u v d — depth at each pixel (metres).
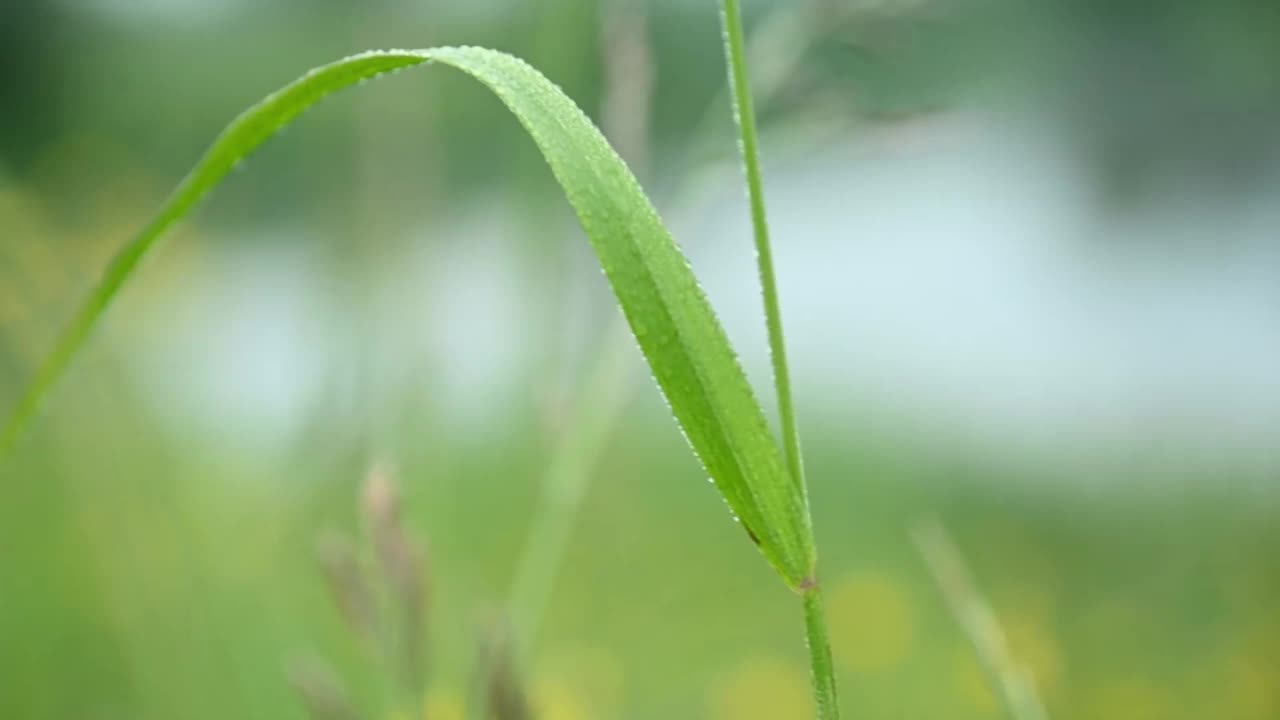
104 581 0.99
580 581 1.38
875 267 4.44
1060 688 1.37
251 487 1.05
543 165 0.89
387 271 0.92
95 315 0.48
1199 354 3.39
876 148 0.81
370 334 0.88
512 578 1.01
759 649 1.46
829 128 0.81
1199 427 2.53
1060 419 2.71
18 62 3.29
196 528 1.01
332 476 0.88
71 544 1.04
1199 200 5.19
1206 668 1.39
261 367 1.30
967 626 0.55
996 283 4.23
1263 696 1.34
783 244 4.70
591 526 1.39
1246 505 1.97
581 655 1.30
